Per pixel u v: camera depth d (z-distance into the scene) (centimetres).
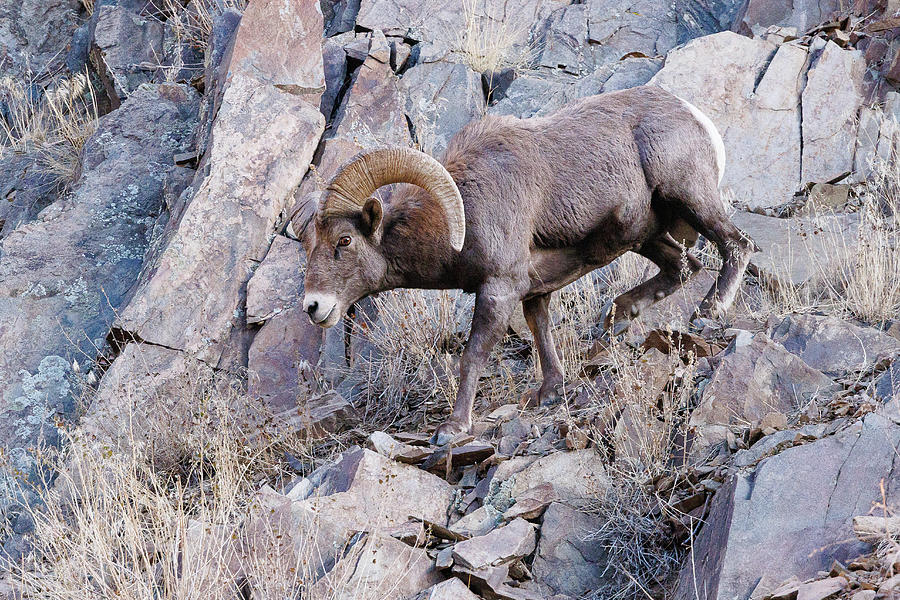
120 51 1972
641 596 790
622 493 871
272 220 1451
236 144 1488
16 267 1480
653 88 1180
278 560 780
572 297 1326
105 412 1230
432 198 1053
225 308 1371
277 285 1379
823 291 1245
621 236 1143
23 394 1339
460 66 1709
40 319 1430
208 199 1427
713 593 685
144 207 1589
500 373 1220
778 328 1072
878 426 773
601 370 1103
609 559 825
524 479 903
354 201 1023
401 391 1238
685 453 883
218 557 806
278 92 1565
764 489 749
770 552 692
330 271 1040
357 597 768
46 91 2042
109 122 1708
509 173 1066
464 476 978
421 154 980
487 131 1099
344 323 1355
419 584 802
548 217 1094
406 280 1092
